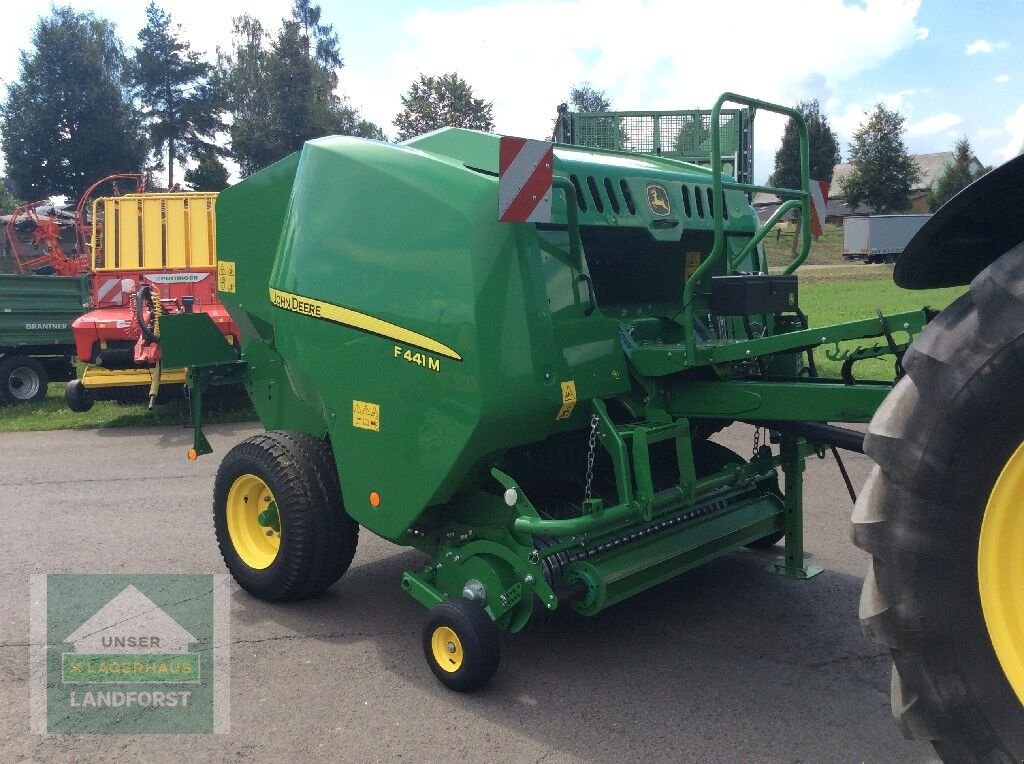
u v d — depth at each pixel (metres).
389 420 3.87
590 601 3.65
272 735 3.35
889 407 2.29
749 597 4.63
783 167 67.06
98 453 9.02
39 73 49.19
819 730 3.29
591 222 3.89
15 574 5.22
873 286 22.52
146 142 53.19
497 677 3.79
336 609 4.61
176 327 5.04
